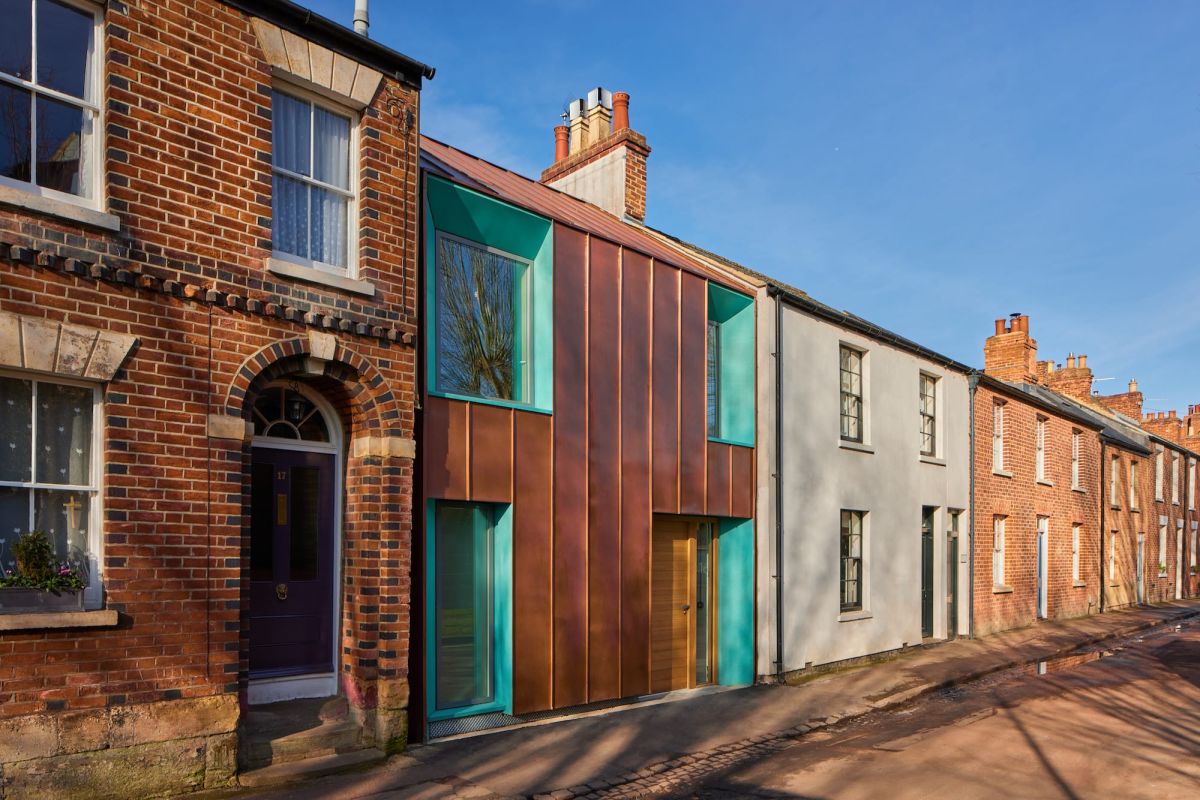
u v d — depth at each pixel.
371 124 7.87
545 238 9.72
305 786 6.66
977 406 18.70
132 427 6.14
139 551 6.12
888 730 9.56
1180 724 9.68
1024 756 8.28
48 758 5.62
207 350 6.59
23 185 5.88
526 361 9.71
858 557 14.56
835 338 14.08
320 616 7.88
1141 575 29.19
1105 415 31.91
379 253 7.83
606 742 8.50
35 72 5.99
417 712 7.99
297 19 7.30
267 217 7.05
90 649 5.84
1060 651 16.06
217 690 6.44
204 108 6.70
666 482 10.82
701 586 12.00
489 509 9.16
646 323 10.73
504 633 8.93
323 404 7.98
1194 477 35.72
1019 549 20.02
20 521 5.84
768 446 12.38
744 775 7.68
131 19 6.30
